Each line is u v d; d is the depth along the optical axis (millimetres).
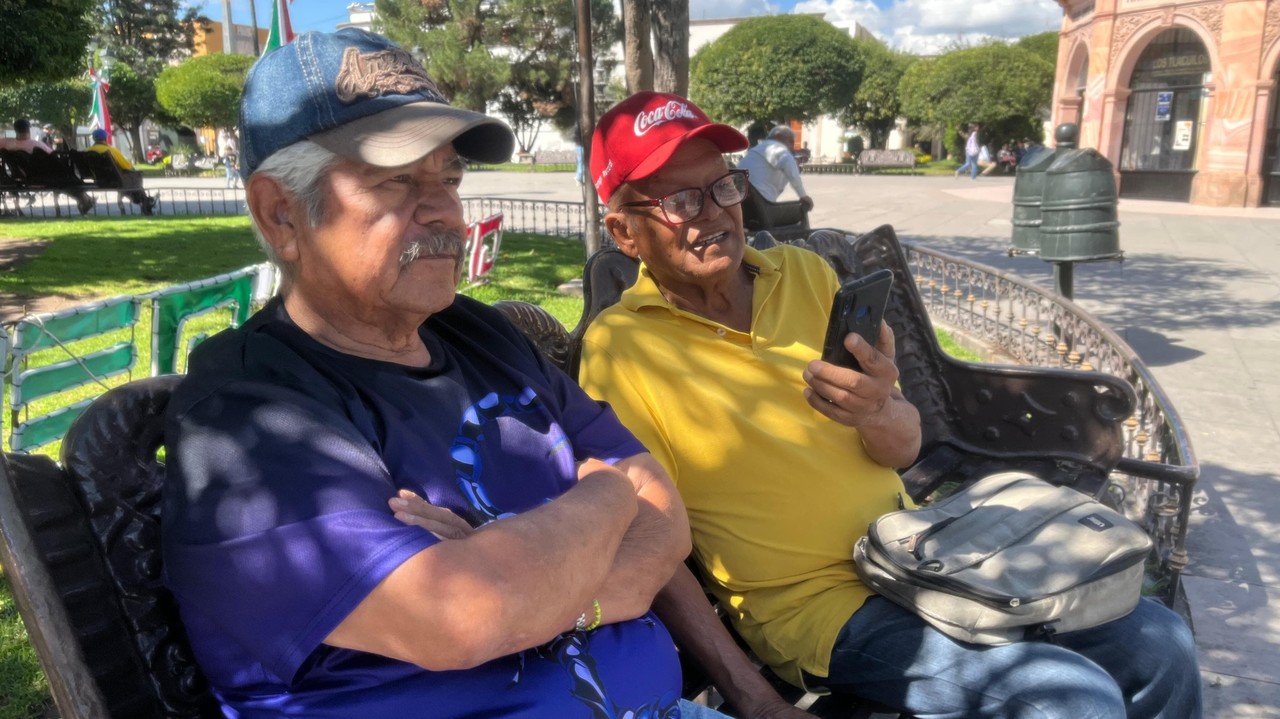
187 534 1287
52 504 1369
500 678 1435
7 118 33281
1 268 9953
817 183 30844
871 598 2072
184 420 1345
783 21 39906
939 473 3193
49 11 10414
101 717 1218
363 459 1344
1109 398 3055
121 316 3352
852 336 1981
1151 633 2000
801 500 2150
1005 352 6672
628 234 2312
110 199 22594
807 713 1846
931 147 55719
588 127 8367
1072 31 24469
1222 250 12852
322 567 1240
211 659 1394
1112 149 21891
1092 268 11133
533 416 1723
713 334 2266
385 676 1362
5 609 3012
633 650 1611
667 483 1830
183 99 36281
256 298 4027
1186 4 19750
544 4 38750
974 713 1854
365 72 1428
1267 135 19406
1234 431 5277
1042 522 2049
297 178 1431
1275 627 3244
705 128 2111
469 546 1312
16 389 2953
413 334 1622
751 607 2176
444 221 1517
